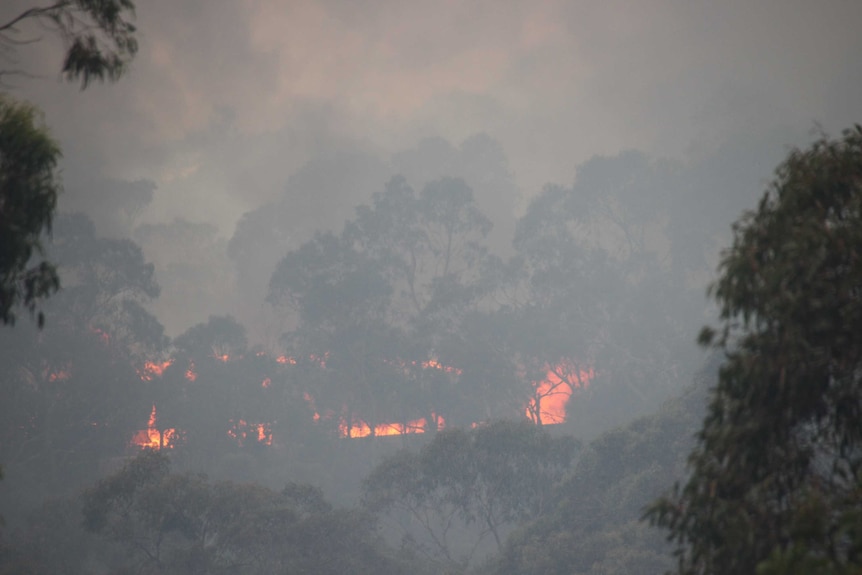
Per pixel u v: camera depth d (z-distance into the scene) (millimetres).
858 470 9461
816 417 9766
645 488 32375
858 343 8859
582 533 33844
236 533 34688
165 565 35656
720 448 9602
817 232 8914
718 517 9609
